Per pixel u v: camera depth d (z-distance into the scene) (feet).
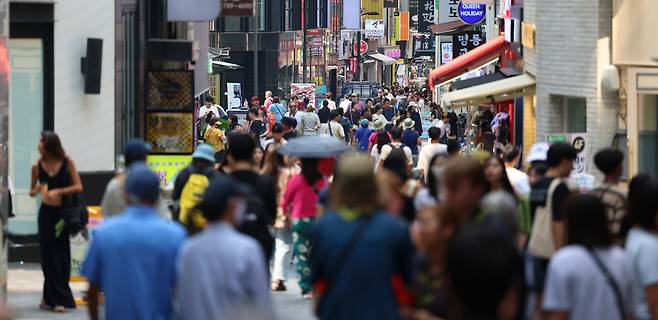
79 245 92.43
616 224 68.74
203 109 215.10
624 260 50.52
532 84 144.87
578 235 50.47
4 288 82.53
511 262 41.32
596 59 126.00
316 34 481.46
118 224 55.47
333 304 51.31
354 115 309.01
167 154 130.21
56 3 117.60
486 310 41.16
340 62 581.94
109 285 55.26
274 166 103.81
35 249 117.19
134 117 129.59
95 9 118.93
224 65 300.81
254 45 385.91
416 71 607.37
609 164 70.03
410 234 53.88
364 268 50.98
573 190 68.18
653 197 53.98
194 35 168.35
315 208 95.55
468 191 50.70
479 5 255.70
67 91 118.73
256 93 380.78
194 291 51.44
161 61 143.23
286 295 99.91
